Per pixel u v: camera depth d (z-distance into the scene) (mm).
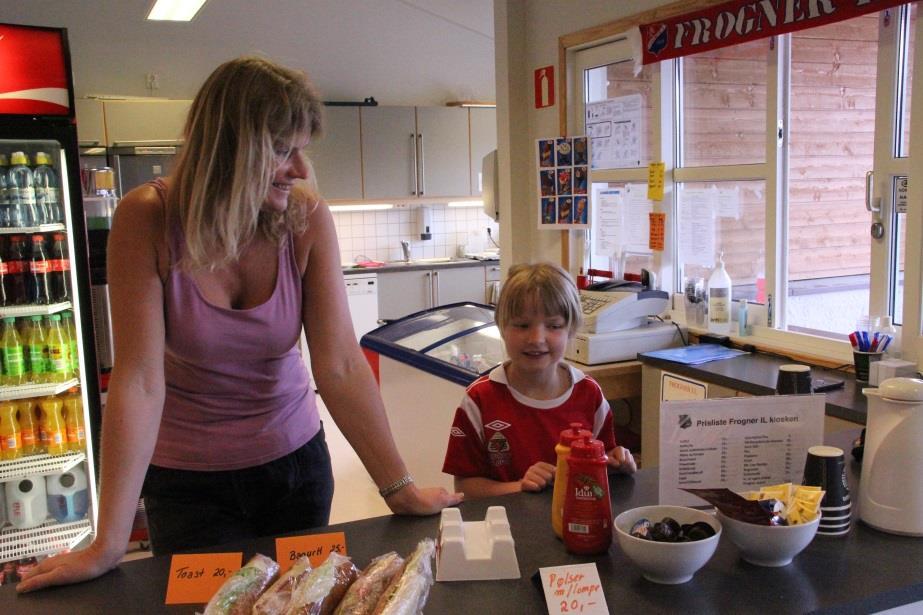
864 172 2857
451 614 1044
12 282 2955
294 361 1617
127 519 1243
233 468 1531
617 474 1562
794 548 1143
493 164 4570
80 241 2992
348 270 6238
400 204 6895
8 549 2939
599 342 3256
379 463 1446
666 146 3615
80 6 5887
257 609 912
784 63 3062
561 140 4074
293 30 6512
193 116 1311
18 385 2957
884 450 1269
